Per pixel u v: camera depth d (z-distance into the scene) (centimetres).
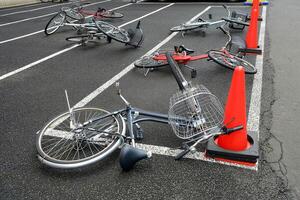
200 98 310
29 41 697
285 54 527
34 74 488
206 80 433
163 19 876
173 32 716
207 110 292
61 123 330
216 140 277
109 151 257
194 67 484
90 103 381
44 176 255
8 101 394
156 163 264
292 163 258
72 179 250
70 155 280
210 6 1069
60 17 775
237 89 246
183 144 271
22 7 1254
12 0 1293
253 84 412
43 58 569
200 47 592
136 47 611
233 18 712
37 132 303
